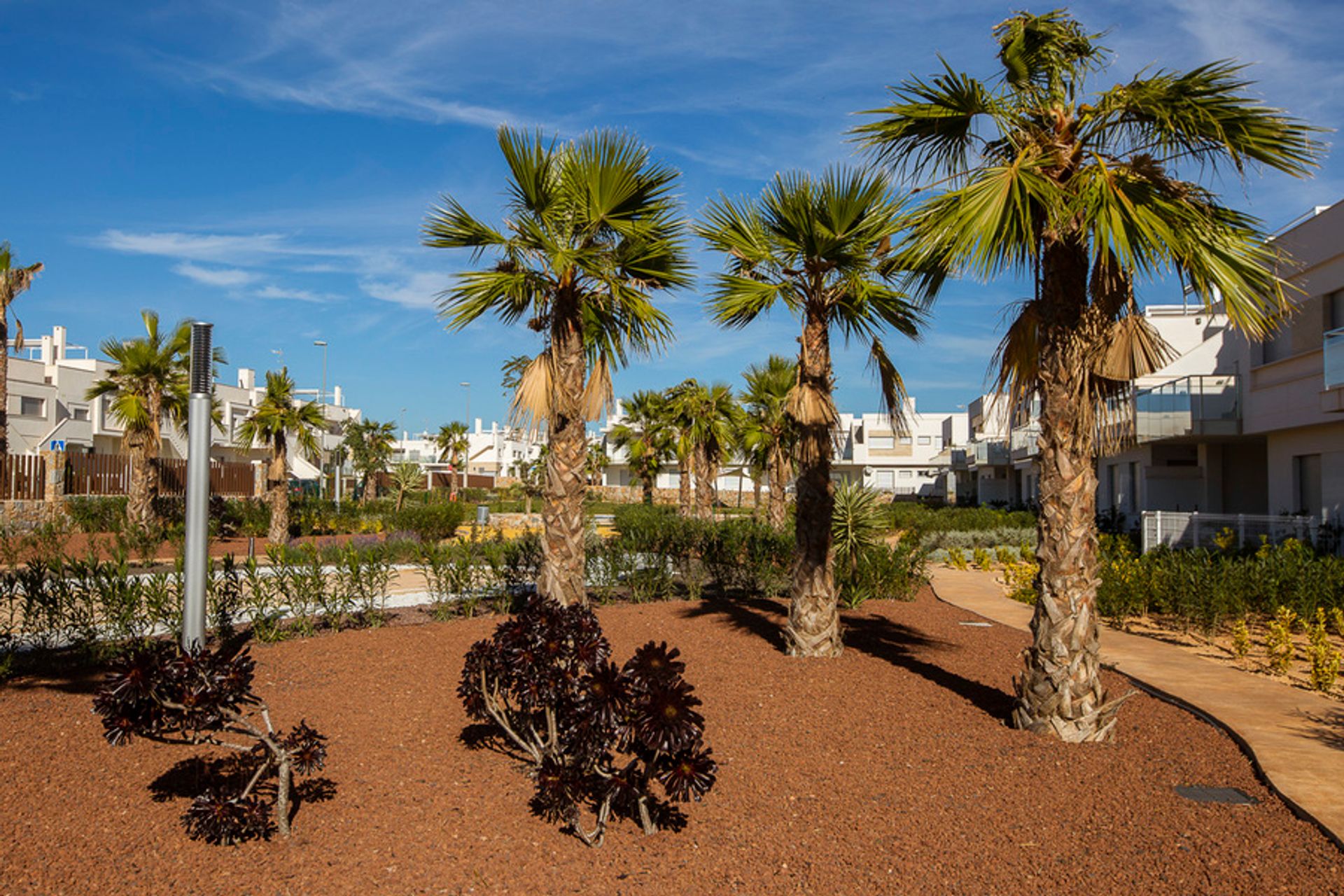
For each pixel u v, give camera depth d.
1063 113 6.00
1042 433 6.04
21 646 8.41
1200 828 4.40
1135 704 6.94
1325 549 15.40
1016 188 5.41
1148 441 21.80
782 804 4.70
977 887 3.78
